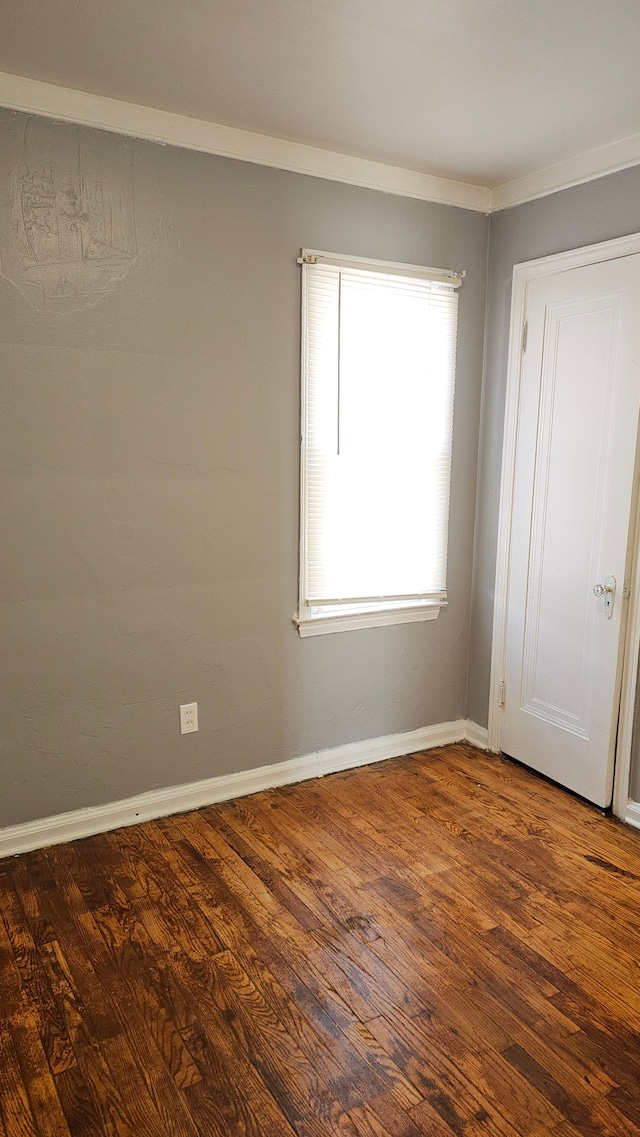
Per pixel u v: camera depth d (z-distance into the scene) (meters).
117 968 1.96
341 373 2.90
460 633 3.49
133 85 2.21
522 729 3.23
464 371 3.25
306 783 3.08
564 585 2.95
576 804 2.92
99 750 2.62
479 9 1.77
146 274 2.46
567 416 2.87
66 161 2.28
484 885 2.36
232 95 2.27
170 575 2.66
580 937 2.11
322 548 2.98
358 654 3.18
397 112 2.38
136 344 2.47
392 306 2.98
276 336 2.74
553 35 1.90
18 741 2.47
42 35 1.92
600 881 2.39
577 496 2.85
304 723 3.09
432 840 2.63
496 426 3.25
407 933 2.12
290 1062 1.67
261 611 2.88
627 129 2.49
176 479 2.62
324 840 2.62
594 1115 1.55
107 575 2.54
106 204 2.36
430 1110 1.56
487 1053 1.70
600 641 2.79
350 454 2.98
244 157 2.56
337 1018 1.80
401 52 1.99
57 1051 1.70
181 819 2.77
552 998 1.88
